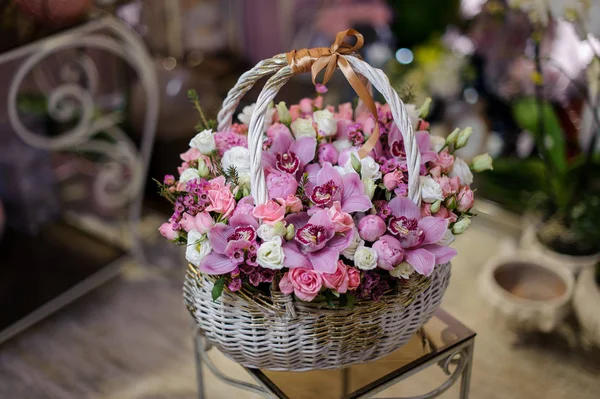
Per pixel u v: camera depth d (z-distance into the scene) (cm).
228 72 243
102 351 175
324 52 102
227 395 160
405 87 126
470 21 211
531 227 191
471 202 106
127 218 227
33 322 179
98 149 207
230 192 100
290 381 110
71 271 199
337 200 99
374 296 98
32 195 210
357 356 105
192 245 99
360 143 111
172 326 184
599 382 161
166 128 215
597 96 169
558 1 153
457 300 188
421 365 113
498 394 158
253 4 249
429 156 108
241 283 98
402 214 100
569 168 180
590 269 166
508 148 223
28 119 199
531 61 191
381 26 237
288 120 113
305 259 94
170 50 239
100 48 211
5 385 164
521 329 167
